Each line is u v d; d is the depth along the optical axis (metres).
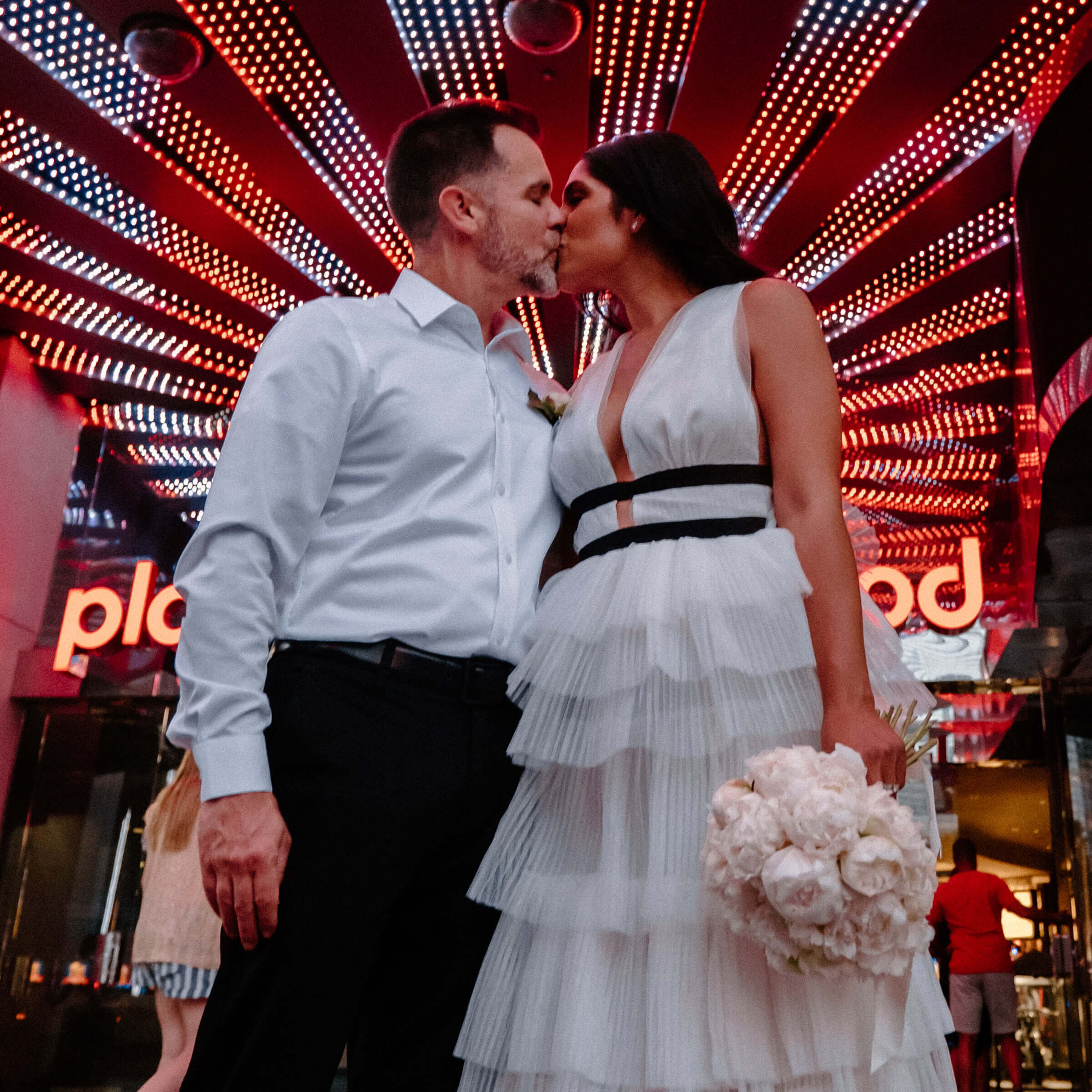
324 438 1.46
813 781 1.02
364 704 1.37
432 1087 1.39
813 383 1.38
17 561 7.65
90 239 5.98
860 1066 1.08
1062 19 4.28
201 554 1.40
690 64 4.56
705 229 1.60
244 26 4.46
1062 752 6.64
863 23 4.35
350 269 6.09
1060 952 6.36
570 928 1.26
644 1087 1.14
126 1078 6.95
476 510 1.53
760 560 1.28
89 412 8.41
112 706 7.68
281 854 1.27
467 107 1.83
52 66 4.67
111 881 7.36
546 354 6.55
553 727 1.35
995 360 6.71
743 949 1.15
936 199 5.27
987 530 7.11
